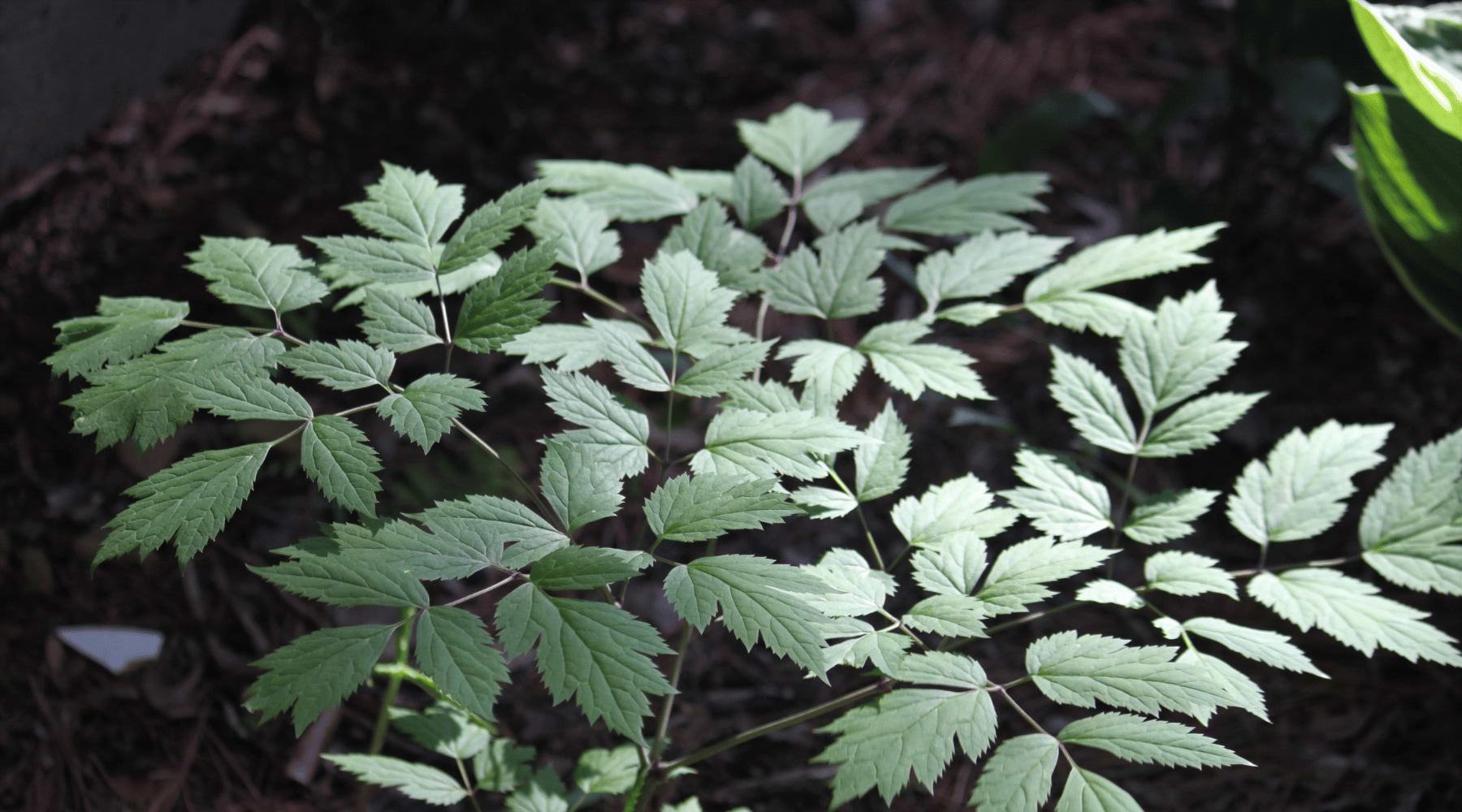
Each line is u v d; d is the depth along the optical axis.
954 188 1.69
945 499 1.55
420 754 1.91
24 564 2.05
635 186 1.69
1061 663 1.46
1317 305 2.70
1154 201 2.70
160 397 1.46
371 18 3.20
